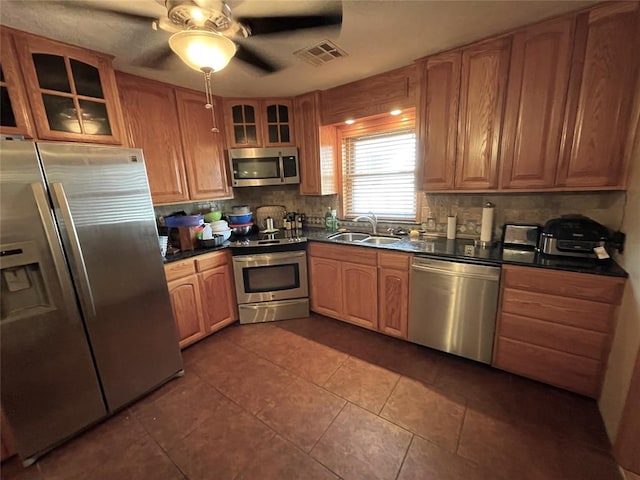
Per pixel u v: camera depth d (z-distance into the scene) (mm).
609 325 1608
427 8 1512
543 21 1678
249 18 1377
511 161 1929
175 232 2627
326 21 1461
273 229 3334
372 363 2219
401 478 1360
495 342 2004
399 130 2793
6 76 1523
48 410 1556
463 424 1642
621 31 1509
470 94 1993
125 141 1994
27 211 1407
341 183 3213
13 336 1424
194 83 2451
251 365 2254
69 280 1562
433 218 2670
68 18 1430
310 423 1691
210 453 1534
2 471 1491
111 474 1453
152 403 1907
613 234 1748
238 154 2902
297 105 2957
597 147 1660
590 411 1687
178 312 2359
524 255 1964
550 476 1347
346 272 2648
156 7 1372
